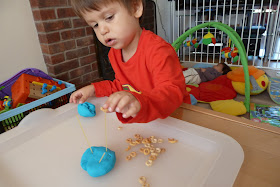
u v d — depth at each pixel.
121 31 0.51
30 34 1.48
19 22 1.40
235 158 0.38
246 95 1.47
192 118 0.52
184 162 0.41
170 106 0.48
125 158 0.44
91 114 0.57
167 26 3.12
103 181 0.39
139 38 0.69
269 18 2.54
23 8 1.40
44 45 1.53
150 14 2.54
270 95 1.65
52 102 1.09
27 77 1.13
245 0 2.34
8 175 0.41
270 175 0.34
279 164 0.36
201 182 0.36
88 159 0.41
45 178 0.40
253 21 2.70
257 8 2.52
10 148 0.47
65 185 0.39
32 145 0.48
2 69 1.38
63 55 1.63
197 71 1.95
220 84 1.79
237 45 1.43
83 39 1.74
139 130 0.51
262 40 2.69
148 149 0.44
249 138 0.43
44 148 0.47
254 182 0.33
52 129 0.53
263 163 0.37
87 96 0.65
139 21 0.66
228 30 1.47
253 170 0.36
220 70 1.97
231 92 1.69
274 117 1.39
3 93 1.15
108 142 0.48
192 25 3.04
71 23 1.62
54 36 1.53
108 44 0.53
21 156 0.45
